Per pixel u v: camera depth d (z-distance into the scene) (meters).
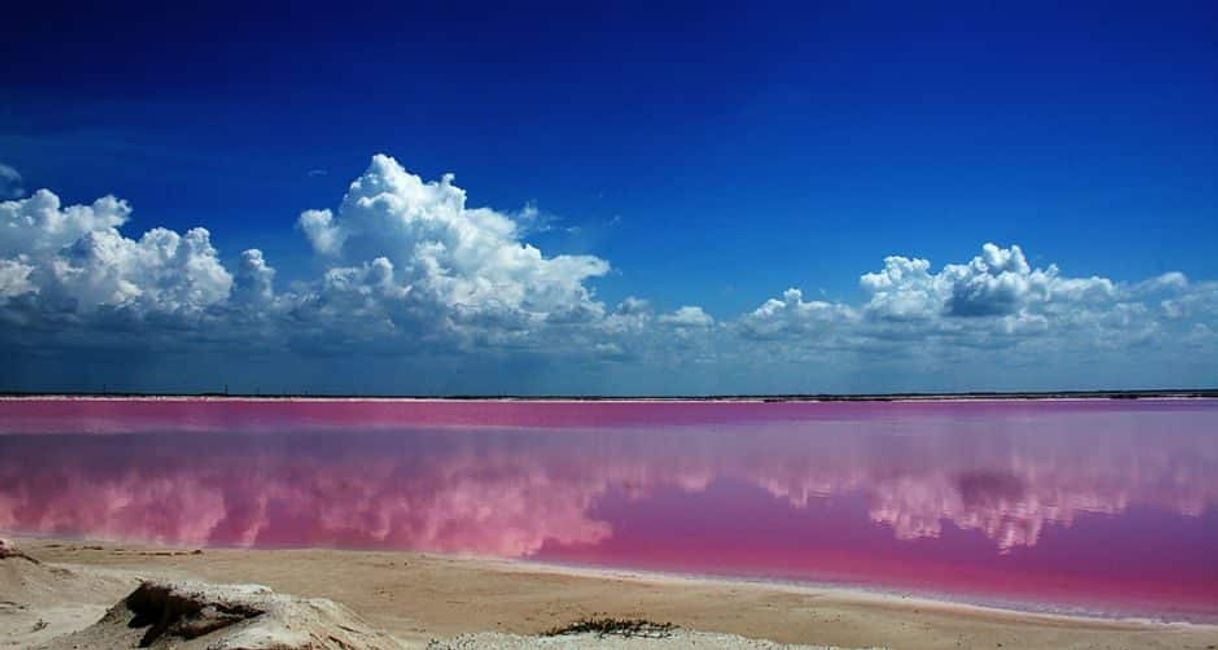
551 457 49.06
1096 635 15.11
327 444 55.81
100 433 60.78
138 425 71.00
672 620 15.77
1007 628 15.58
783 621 15.80
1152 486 37.19
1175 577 20.30
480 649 12.27
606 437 64.88
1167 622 16.34
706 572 20.83
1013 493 35.31
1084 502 32.84
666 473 41.81
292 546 23.89
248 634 9.30
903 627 15.52
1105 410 119.75
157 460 43.72
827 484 38.09
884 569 21.19
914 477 40.47
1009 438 63.94
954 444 58.78
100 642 10.76
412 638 13.84
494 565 20.91
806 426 80.62
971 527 27.48
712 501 33.12
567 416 102.19
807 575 20.62
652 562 22.05
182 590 10.98
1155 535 25.97
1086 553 23.23
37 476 36.81
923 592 18.81
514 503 32.28
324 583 18.02
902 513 30.28
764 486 37.41
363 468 42.22
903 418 97.62
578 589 18.17
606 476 40.53
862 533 26.47
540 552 23.36
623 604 16.92
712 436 66.62
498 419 92.94
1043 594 18.64
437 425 79.31
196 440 56.38
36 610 13.39
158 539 24.42
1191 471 42.69
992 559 22.52
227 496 32.72
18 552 14.89
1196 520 28.72
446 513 29.86
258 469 40.81
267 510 29.81
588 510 30.91
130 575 16.39
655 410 126.44
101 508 29.36
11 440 54.22
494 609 16.31
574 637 13.01
